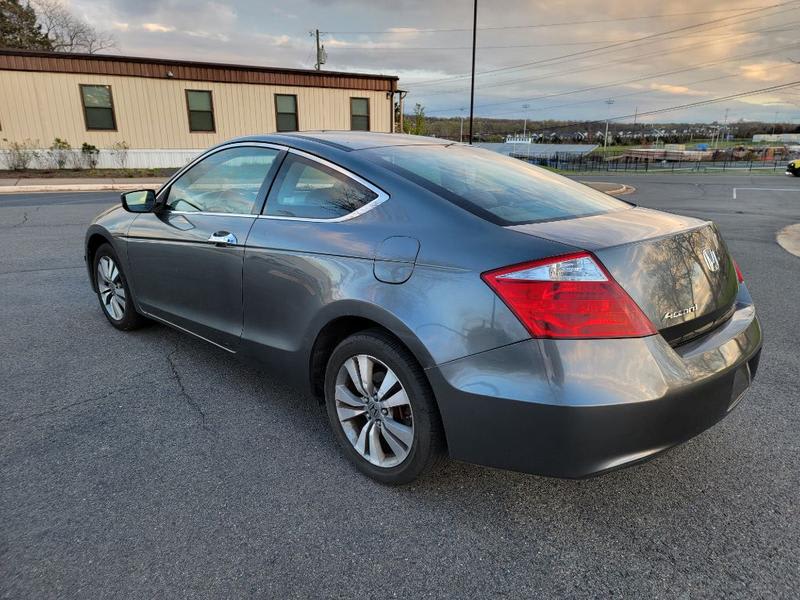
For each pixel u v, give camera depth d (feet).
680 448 9.07
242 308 9.82
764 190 75.56
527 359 6.18
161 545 6.80
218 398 10.74
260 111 74.64
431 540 6.99
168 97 69.62
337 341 8.70
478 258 6.63
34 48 135.44
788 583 6.26
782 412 10.23
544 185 9.17
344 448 8.53
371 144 9.59
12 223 32.07
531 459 6.40
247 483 8.09
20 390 10.93
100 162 67.72
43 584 6.15
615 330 6.12
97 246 14.56
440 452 7.44
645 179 103.04
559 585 6.27
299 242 8.61
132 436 9.32
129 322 13.87
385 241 7.52
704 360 6.79
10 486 7.89
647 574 6.42
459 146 10.67
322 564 6.55
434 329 6.77
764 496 7.84
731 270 8.20
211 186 10.91
